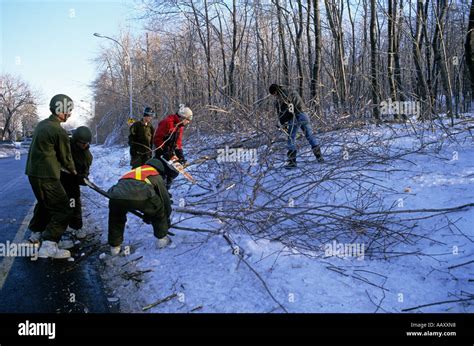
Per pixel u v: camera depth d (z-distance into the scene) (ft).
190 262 15.43
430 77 49.75
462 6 51.88
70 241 18.16
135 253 16.66
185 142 29.71
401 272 14.14
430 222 16.72
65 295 13.20
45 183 16.01
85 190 32.12
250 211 18.26
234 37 63.87
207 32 66.90
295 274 13.96
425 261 14.60
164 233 16.71
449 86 28.86
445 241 15.46
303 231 17.11
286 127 23.11
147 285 13.88
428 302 12.30
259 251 15.57
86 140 18.35
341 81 40.50
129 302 12.83
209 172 24.94
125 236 18.71
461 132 26.25
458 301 12.02
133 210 16.20
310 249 15.83
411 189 19.47
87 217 22.94
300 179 21.99
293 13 51.34
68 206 16.74
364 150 23.09
